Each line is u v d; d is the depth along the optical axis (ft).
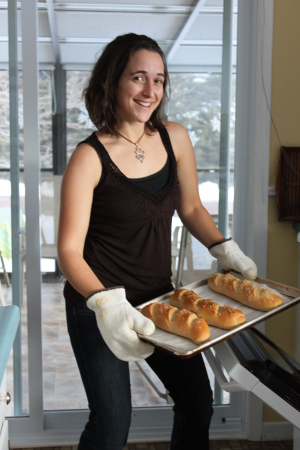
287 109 6.98
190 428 5.25
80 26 6.86
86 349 4.99
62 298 7.27
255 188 7.04
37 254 7.10
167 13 6.96
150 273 5.04
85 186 4.78
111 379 4.92
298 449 6.65
